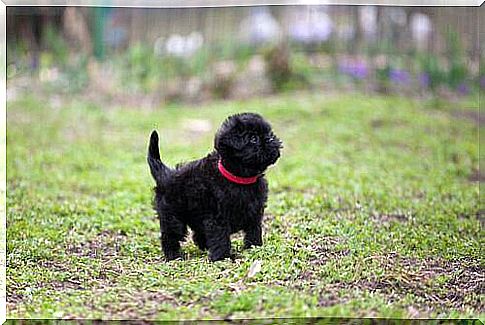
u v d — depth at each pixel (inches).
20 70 773.3
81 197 479.2
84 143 630.5
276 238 370.9
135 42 861.2
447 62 837.8
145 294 302.5
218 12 871.1
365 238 378.3
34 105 723.4
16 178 519.5
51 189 496.7
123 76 802.8
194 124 701.3
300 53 877.2
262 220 385.7
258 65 842.2
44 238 393.1
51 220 425.7
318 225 396.2
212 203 336.8
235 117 335.3
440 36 854.5
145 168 557.9
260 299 285.7
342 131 649.0
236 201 335.3
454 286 325.7
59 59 794.2
